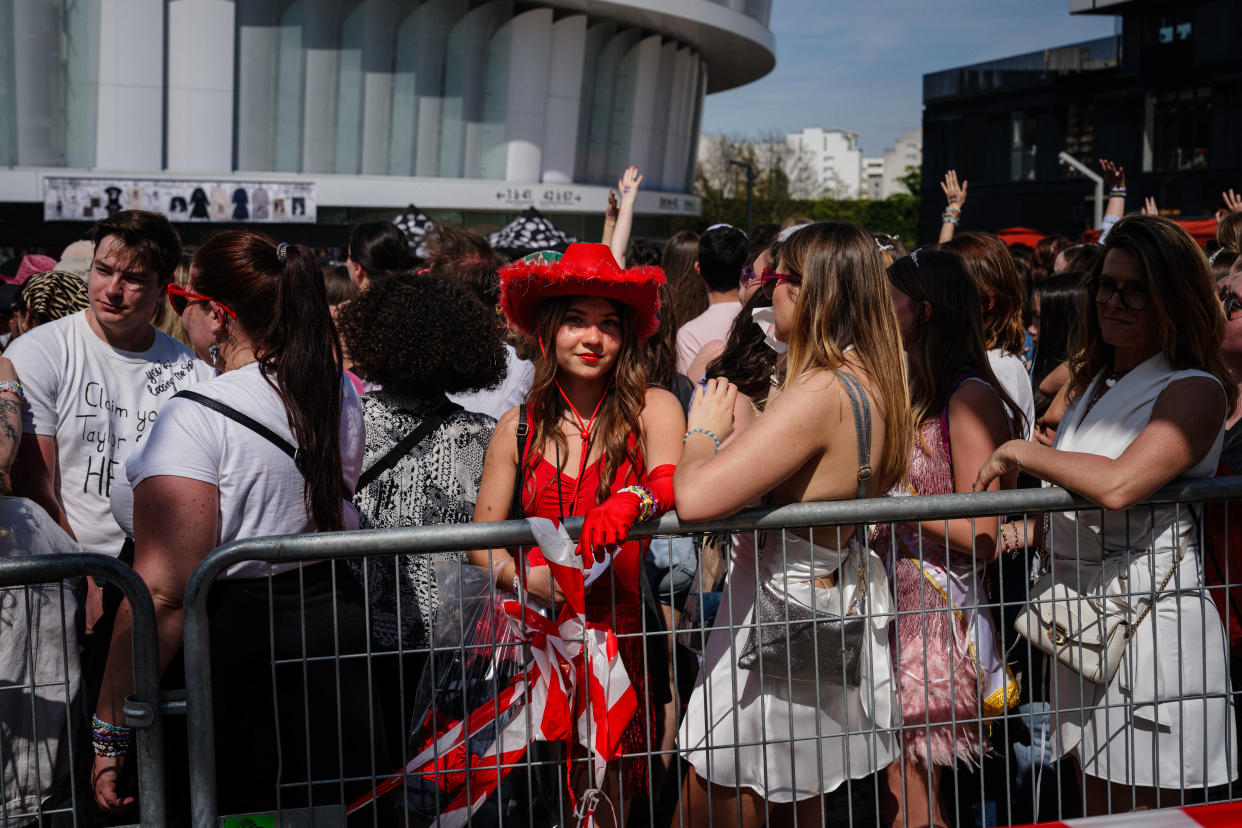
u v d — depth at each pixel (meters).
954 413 2.86
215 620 2.38
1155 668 2.54
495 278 4.64
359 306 3.04
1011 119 45.47
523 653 2.39
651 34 36.97
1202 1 36.69
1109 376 2.72
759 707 2.54
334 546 2.19
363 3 29.86
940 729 2.80
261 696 2.44
